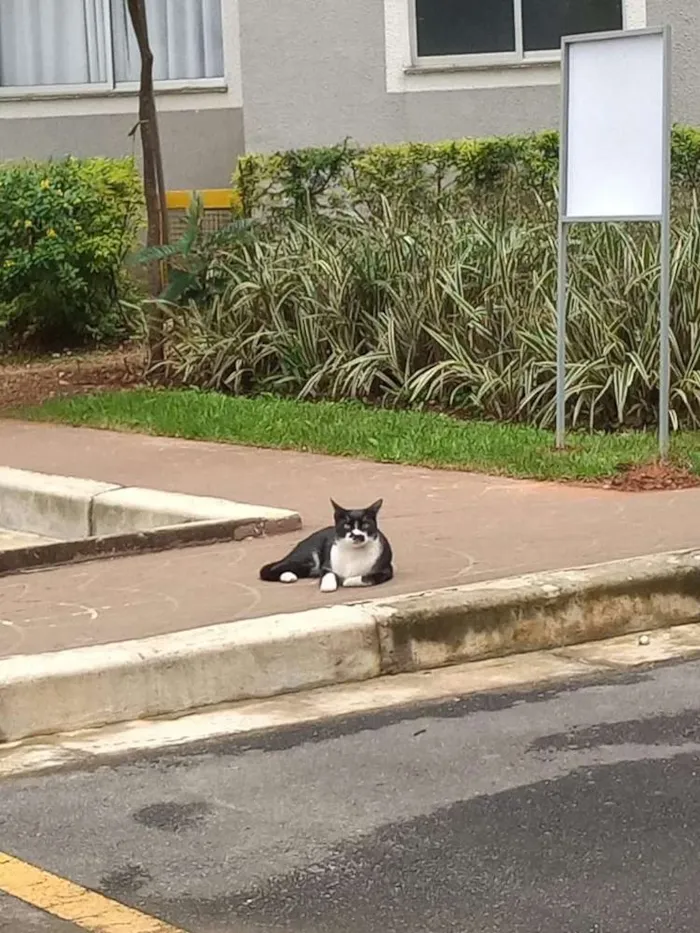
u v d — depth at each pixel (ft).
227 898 16.43
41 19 62.80
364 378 44.78
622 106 34.60
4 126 62.44
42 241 55.01
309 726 21.85
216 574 27.63
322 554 26.73
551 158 54.34
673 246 42.01
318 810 18.72
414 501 32.86
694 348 40.34
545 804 18.65
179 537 29.86
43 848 17.83
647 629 26.40
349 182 55.06
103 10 61.67
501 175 54.24
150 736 21.61
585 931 15.42
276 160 56.29
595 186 35.35
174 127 61.05
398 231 47.39
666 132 33.81
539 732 21.25
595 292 41.88
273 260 48.21
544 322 42.27
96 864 17.35
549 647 25.44
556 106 56.85
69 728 21.86
